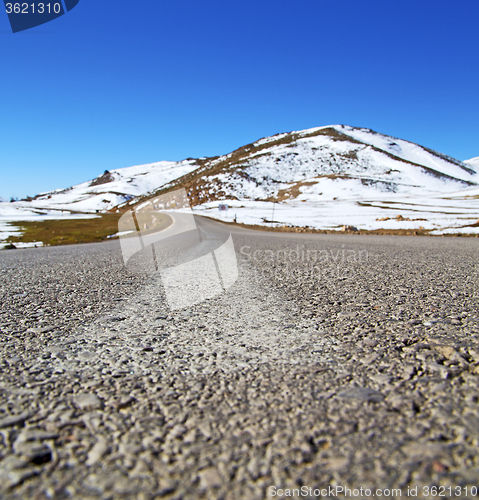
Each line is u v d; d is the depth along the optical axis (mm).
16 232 49688
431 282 5734
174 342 3139
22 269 9305
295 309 4246
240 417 1840
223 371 2463
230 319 3895
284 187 130000
